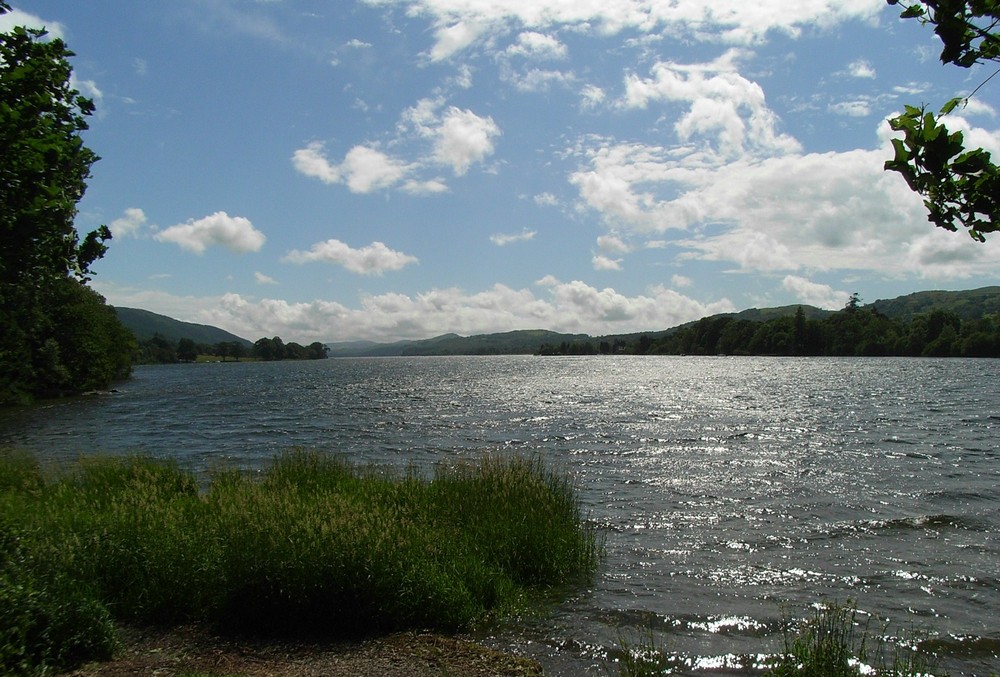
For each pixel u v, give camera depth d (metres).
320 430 33.81
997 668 7.86
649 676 7.26
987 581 10.70
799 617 9.23
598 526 13.95
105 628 7.28
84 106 6.46
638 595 9.91
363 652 7.60
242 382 87.56
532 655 7.98
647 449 25.02
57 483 13.62
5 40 5.62
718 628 8.84
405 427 34.22
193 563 8.62
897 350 145.50
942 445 25.25
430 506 11.77
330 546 8.41
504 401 49.91
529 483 12.71
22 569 7.41
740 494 17.03
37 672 6.39
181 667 7.06
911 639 8.56
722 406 42.72
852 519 14.48
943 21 2.55
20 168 5.39
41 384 57.44
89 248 7.48
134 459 15.82
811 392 53.91
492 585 9.31
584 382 74.81
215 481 14.10
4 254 5.69
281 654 7.49
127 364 96.88
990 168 2.57
